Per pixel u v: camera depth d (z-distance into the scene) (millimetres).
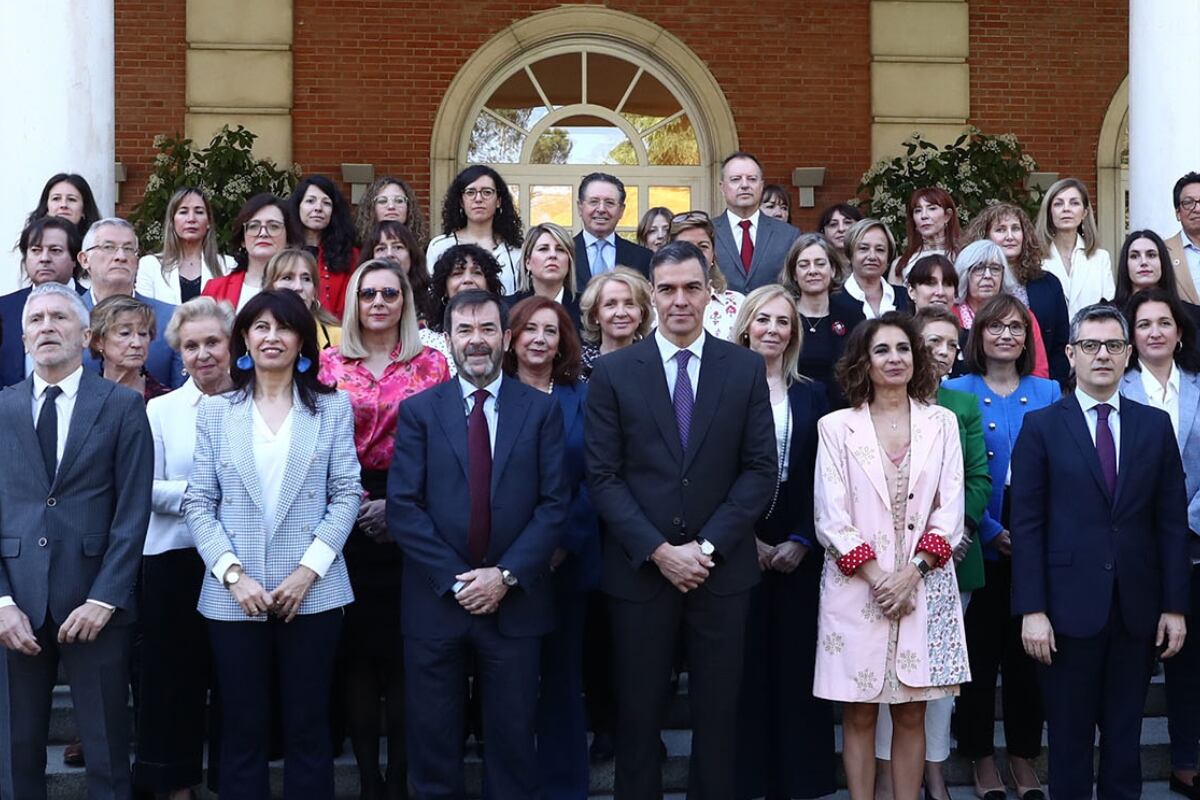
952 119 11023
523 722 4328
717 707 4371
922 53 11023
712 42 11047
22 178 6340
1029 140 11094
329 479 4445
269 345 4387
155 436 4656
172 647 4547
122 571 4328
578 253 6473
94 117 6512
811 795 4734
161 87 10727
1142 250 5688
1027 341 5223
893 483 4559
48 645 4352
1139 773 4652
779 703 4758
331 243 6211
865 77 11055
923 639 4457
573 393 4836
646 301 5074
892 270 6973
